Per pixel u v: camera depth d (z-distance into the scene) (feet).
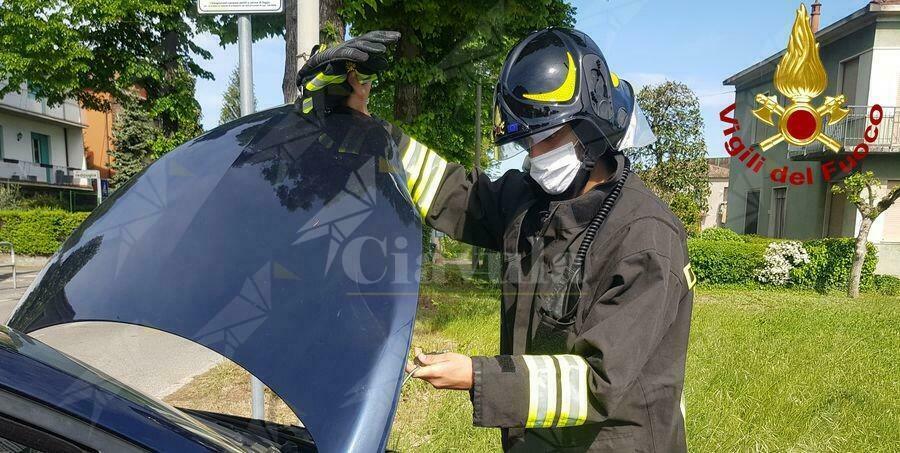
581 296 3.60
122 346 3.04
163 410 3.17
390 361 2.59
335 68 4.02
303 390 2.53
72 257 3.22
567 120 3.51
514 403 3.13
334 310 2.73
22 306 3.21
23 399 2.64
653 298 3.28
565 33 3.80
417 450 7.84
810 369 11.33
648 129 3.87
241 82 6.33
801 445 8.67
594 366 3.17
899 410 9.96
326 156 3.51
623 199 3.68
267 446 3.80
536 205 4.10
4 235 35.42
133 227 3.21
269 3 6.26
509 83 3.69
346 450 2.37
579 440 3.71
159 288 2.86
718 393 10.30
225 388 3.88
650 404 3.60
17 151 59.88
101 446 2.72
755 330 12.67
